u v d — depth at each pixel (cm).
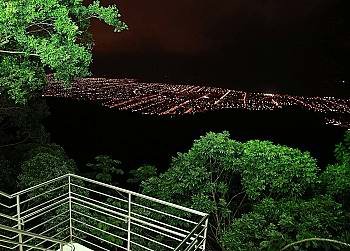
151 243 804
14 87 732
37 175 879
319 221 704
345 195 792
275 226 723
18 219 523
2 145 1219
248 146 831
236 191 915
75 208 843
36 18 693
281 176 773
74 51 705
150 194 853
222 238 776
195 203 795
